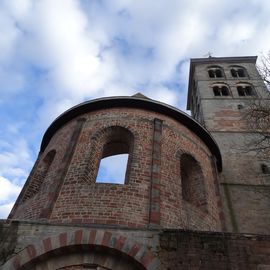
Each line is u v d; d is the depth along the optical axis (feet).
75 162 46.24
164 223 39.55
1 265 34.04
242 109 93.76
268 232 57.77
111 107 55.67
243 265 32.78
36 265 35.12
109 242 35.24
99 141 49.96
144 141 49.24
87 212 39.17
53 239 35.60
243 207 62.95
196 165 53.36
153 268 33.17
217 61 124.77
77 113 57.26
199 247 34.37
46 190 44.47
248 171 71.97
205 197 49.52
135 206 40.14
